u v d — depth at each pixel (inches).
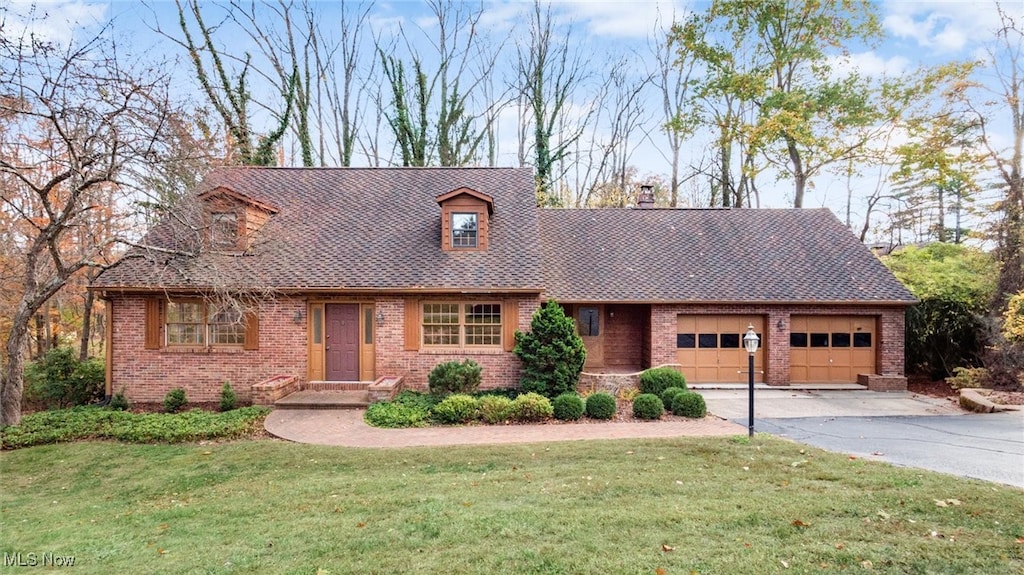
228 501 289.3
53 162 469.4
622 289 659.4
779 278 676.1
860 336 673.0
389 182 746.2
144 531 247.1
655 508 245.1
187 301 590.9
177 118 461.7
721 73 1083.3
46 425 454.9
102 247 478.9
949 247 864.3
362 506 264.8
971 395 540.7
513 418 478.6
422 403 518.9
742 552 195.6
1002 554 190.7
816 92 985.5
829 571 180.7
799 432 431.8
